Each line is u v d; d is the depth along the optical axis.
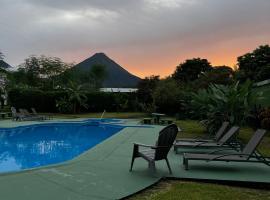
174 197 5.28
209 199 5.18
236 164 7.79
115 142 11.70
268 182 6.11
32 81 47.69
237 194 5.53
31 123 21.02
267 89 17.44
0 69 36.22
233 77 32.62
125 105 32.66
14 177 6.33
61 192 5.47
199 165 7.64
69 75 48.72
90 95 32.19
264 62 37.00
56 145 14.38
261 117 15.38
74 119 24.75
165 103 28.39
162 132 6.67
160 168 7.36
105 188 5.71
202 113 15.65
